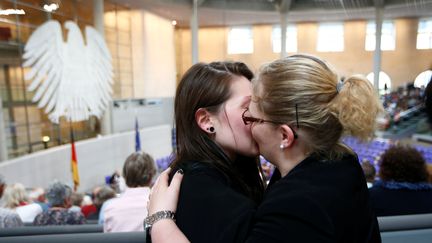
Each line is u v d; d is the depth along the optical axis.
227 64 0.78
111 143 9.73
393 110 12.95
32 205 2.59
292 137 0.60
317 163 0.59
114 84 10.66
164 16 13.84
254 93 0.66
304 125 0.59
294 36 15.96
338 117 0.58
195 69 0.77
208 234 0.57
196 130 0.73
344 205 0.54
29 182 6.42
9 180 5.85
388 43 14.87
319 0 14.23
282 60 0.64
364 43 15.25
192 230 0.59
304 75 0.59
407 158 1.31
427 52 14.37
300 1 14.70
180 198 0.64
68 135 8.41
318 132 0.59
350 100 0.57
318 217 0.50
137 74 11.95
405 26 14.64
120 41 11.02
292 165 0.63
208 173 0.66
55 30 7.55
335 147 0.61
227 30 16.41
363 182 0.62
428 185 1.29
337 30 15.52
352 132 0.58
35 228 0.98
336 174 0.57
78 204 3.47
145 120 12.06
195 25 13.54
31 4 7.09
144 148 11.34
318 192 0.53
